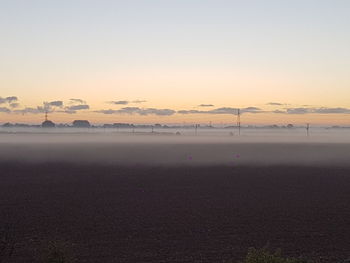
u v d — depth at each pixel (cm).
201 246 1928
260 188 3766
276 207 2870
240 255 1795
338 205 2956
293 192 3534
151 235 2125
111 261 1711
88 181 4197
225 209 2792
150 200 3138
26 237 2077
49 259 1373
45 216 2569
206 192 3525
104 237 2086
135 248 1895
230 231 2216
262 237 2097
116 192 3512
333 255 1812
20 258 1722
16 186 3838
